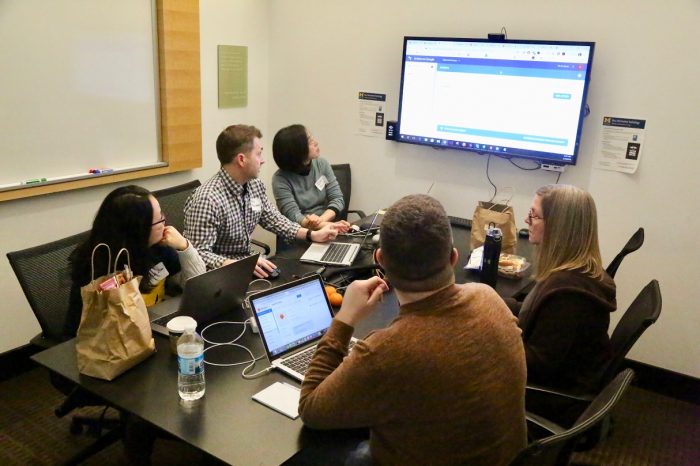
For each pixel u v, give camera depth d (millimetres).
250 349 1693
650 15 2723
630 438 2604
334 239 2711
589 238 1817
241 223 2658
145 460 1701
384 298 2092
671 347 2971
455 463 1138
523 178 3227
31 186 2652
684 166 2781
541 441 1057
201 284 1688
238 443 1288
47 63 2652
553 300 1771
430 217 1115
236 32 3742
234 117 3883
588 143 3006
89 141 2924
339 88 3785
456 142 3318
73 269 1909
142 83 3148
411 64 3346
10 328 2758
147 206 1932
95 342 1502
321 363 1322
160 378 1520
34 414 2537
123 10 2957
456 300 1143
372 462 1270
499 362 1134
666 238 2891
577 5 2895
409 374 1076
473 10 3193
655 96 2787
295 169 3221
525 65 2996
